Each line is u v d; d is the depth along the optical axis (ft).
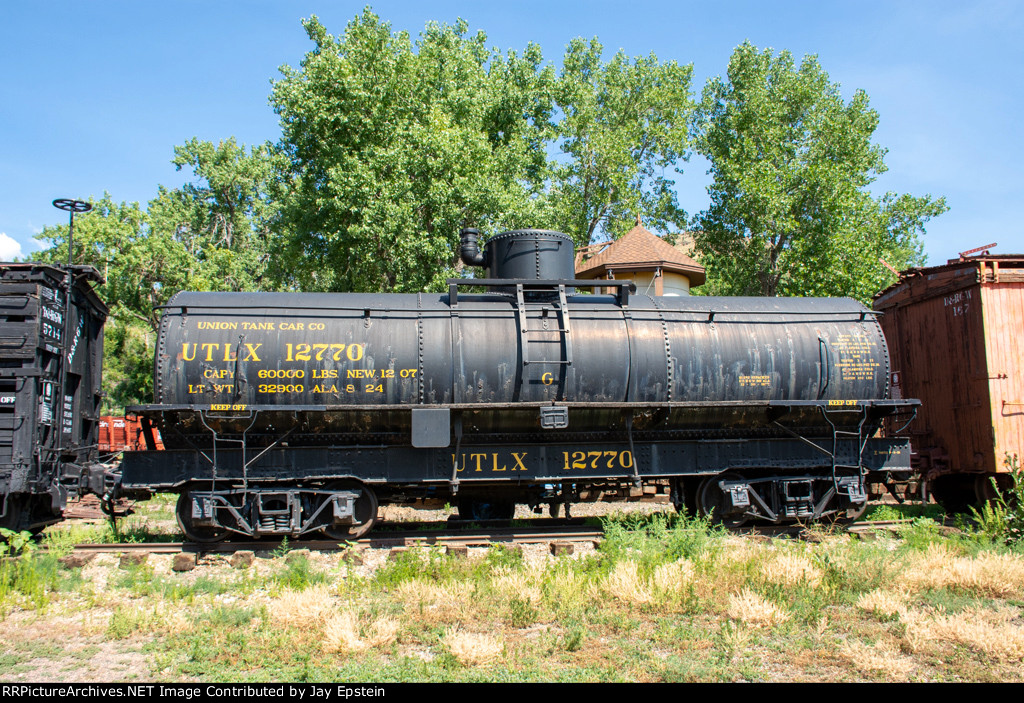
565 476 34.47
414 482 33.47
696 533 30.22
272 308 33.32
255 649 19.97
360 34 85.46
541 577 26.13
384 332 33.01
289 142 90.99
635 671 18.47
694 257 146.82
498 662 18.98
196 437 32.55
